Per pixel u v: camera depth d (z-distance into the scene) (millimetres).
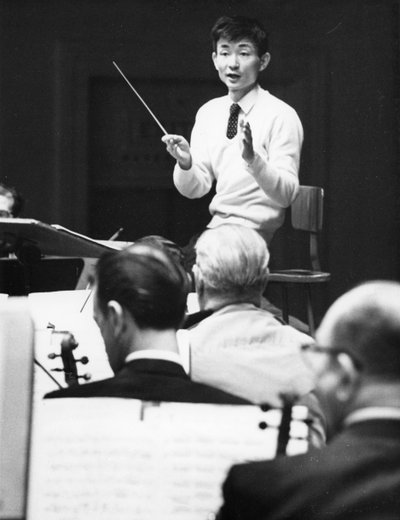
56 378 4188
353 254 9852
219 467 2975
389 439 2613
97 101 10461
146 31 10359
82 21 10312
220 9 10258
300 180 10031
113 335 3355
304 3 9789
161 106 10641
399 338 2625
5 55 10250
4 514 2832
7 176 10414
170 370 3234
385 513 2574
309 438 3057
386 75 10008
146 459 2998
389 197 9922
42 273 5863
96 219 10672
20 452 2867
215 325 3924
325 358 2684
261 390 3768
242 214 7383
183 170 7324
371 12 9875
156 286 3309
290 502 2740
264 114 7418
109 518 2918
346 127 10031
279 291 9055
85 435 3004
